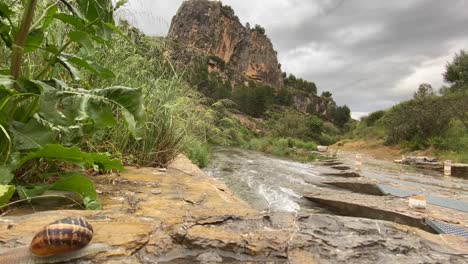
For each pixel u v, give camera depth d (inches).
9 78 77.3
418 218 160.4
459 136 713.0
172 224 66.7
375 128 1254.3
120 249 54.2
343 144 1273.4
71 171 102.1
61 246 46.9
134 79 162.2
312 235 66.9
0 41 97.8
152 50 185.8
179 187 107.3
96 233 58.5
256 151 788.0
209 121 256.1
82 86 129.6
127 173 123.0
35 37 89.7
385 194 251.9
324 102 3919.8
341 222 75.7
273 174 367.9
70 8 92.3
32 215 63.5
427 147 748.0
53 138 82.6
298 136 1304.1
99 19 91.9
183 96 192.5
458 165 451.2
